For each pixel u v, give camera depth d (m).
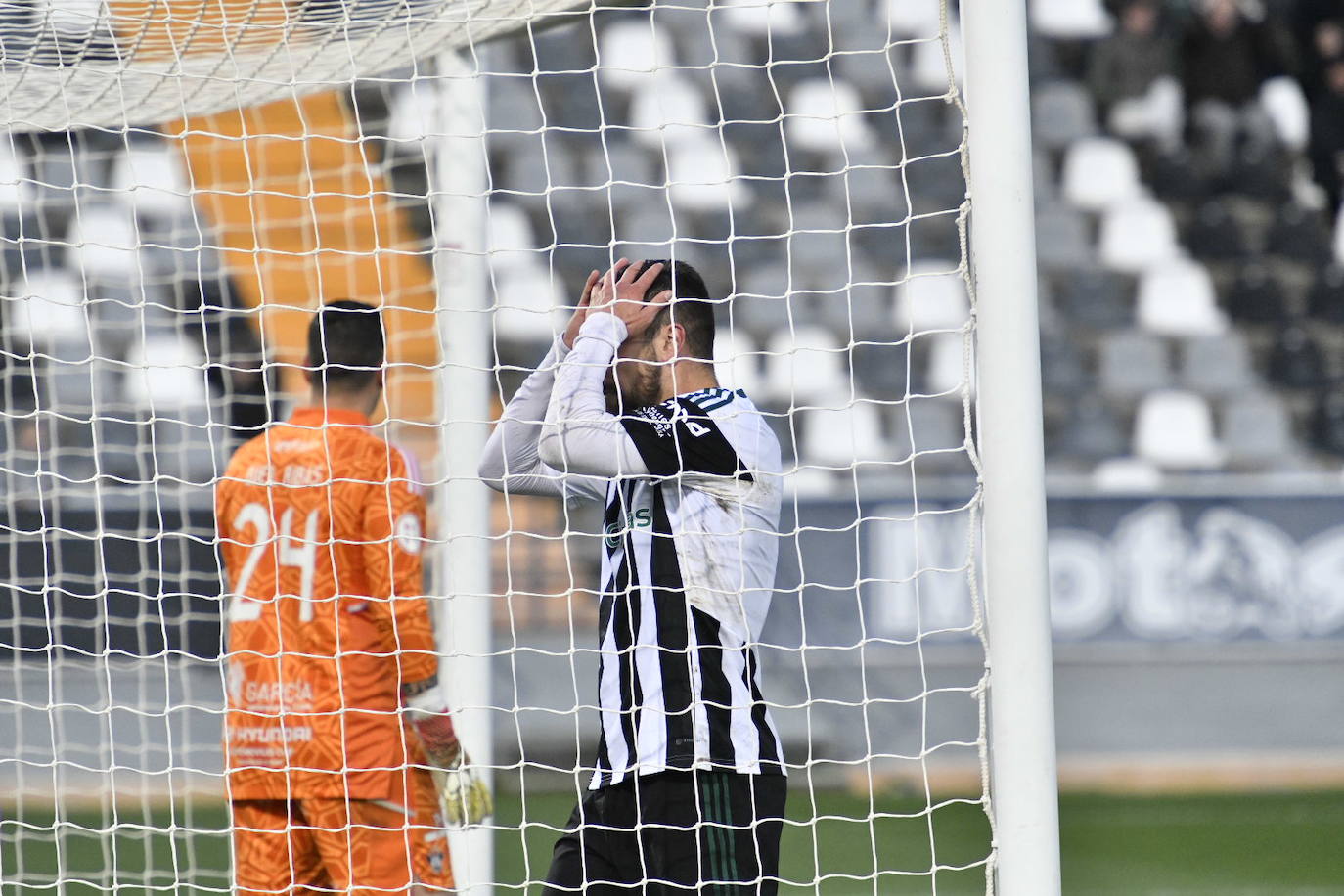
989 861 9.18
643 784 9.11
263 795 11.36
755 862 9.06
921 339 43.28
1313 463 43.09
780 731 30.03
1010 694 9.02
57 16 12.25
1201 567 32.12
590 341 9.55
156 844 21.78
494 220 44.75
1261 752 31.34
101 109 13.99
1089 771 30.44
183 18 12.28
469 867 13.23
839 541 31.20
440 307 13.88
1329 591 32.09
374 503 11.28
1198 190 48.97
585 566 31.16
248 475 11.73
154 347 35.31
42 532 12.32
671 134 46.44
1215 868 21.16
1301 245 47.53
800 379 42.59
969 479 40.12
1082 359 45.34
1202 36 50.38
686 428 9.27
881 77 47.62
